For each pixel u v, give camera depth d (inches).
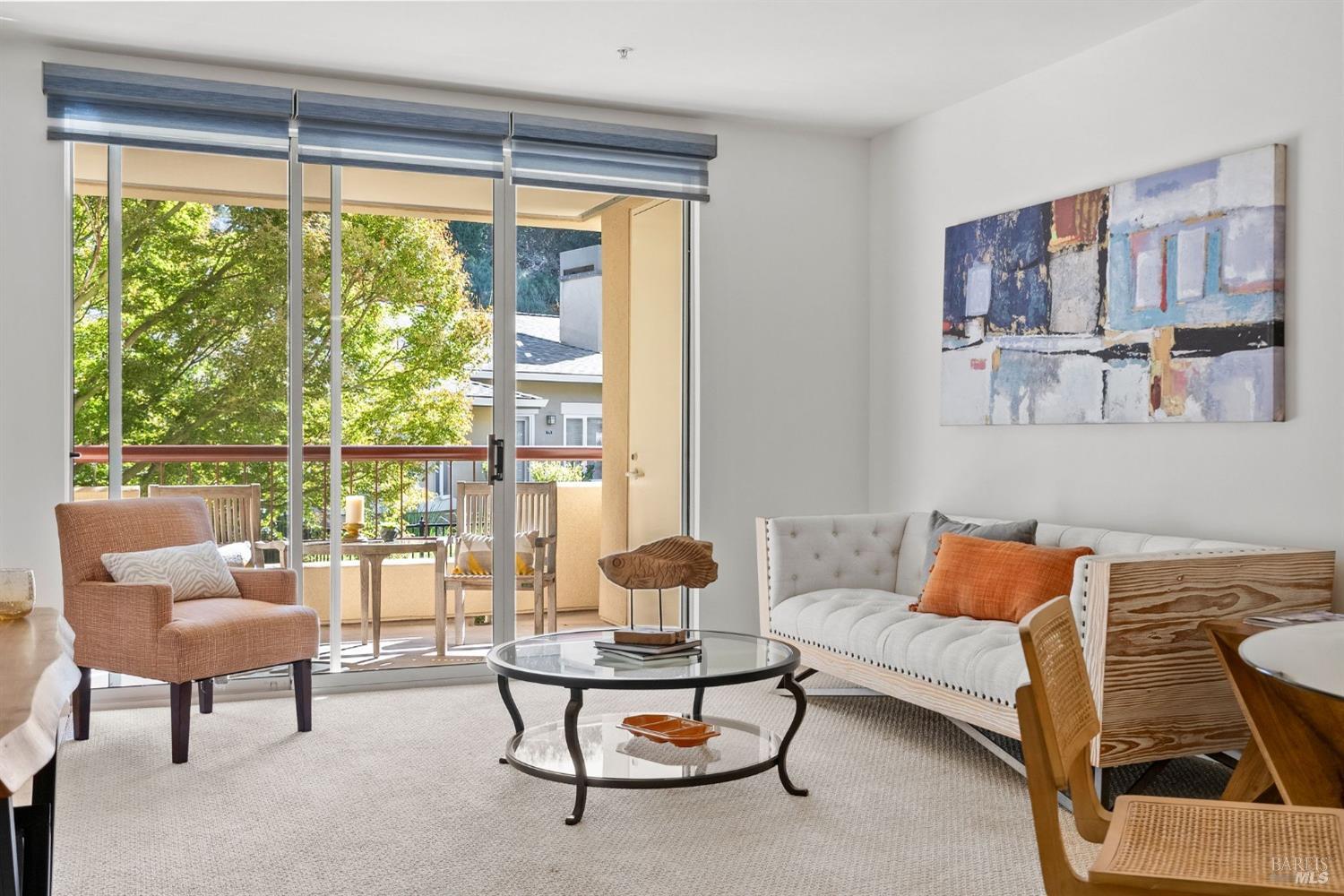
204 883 110.2
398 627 204.8
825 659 177.0
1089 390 179.3
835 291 235.3
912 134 225.3
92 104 183.3
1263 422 152.2
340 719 176.6
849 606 179.9
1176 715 129.9
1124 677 126.1
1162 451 168.1
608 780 126.6
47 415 181.8
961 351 208.2
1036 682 71.4
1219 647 106.0
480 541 210.4
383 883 110.3
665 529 225.5
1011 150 199.3
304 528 200.4
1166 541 155.1
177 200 192.7
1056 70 189.0
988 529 175.9
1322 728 100.0
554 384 216.5
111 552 166.4
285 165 199.0
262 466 197.9
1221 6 159.0
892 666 159.8
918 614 169.0
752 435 228.4
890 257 232.5
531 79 200.2
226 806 133.6
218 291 195.5
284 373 199.3
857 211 237.1
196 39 179.6
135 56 187.2
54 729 52.4
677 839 122.7
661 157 220.4
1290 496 149.3
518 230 213.3
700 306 224.7
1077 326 181.6
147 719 177.0
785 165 231.1
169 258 192.5
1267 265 149.9
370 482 204.2
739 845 120.7
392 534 205.3
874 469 237.0
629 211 221.8
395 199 205.5
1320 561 140.9
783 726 171.8
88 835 123.6
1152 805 81.7
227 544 195.0
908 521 204.1
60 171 182.7
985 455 205.3
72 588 161.6
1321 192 145.5
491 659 140.2
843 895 107.3
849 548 199.8
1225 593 132.6
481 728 171.5
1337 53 143.5
